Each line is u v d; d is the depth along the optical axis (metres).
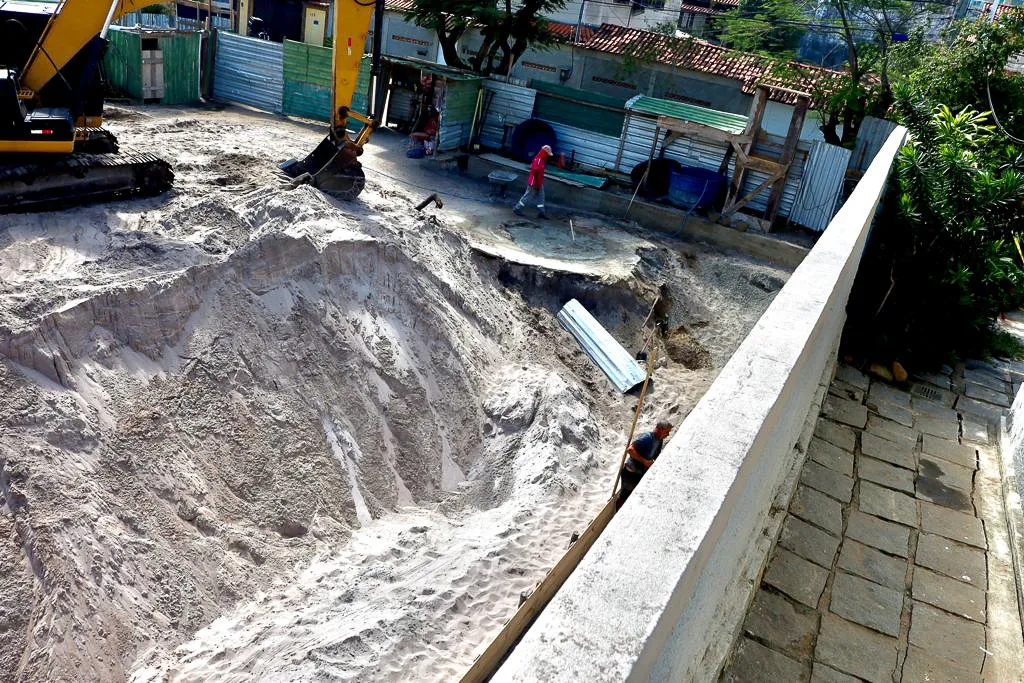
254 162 17.92
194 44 23.81
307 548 9.30
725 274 17.33
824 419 7.63
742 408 3.31
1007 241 10.93
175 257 11.20
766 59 23.05
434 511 10.66
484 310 13.96
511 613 8.91
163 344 9.97
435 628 8.40
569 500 10.87
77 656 7.27
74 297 9.55
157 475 8.90
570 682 1.78
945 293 10.19
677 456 2.84
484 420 12.20
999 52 16.42
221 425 9.76
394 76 22.88
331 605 8.49
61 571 7.57
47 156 13.02
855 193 8.65
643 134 20.30
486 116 21.86
